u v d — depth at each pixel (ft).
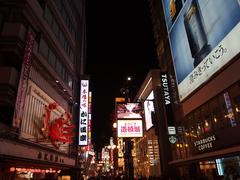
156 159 126.31
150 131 132.98
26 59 55.11
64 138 73.67
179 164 58.13
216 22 55.62
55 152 78.07
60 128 72.08
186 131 76.38
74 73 114.21
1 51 54.54
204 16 61.57
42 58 69.00
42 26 70.85
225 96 53.26
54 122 73.97
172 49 84.02
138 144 173.78
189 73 70.33
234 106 50.03
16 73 53.98
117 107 87.30
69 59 104.32
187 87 71.72
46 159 66.95
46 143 71.72
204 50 61.26
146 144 147.43
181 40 76.64
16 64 57.77
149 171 140.15
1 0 58.80
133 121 85.46
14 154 46.93
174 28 82.74
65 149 93.91
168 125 94.27
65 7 101.76
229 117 51.72
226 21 51.55
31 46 57.82
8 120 52.95
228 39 50.65
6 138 43.96
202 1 62.85
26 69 54.90
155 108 118.42
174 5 83.82
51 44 79.25
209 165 58.90
